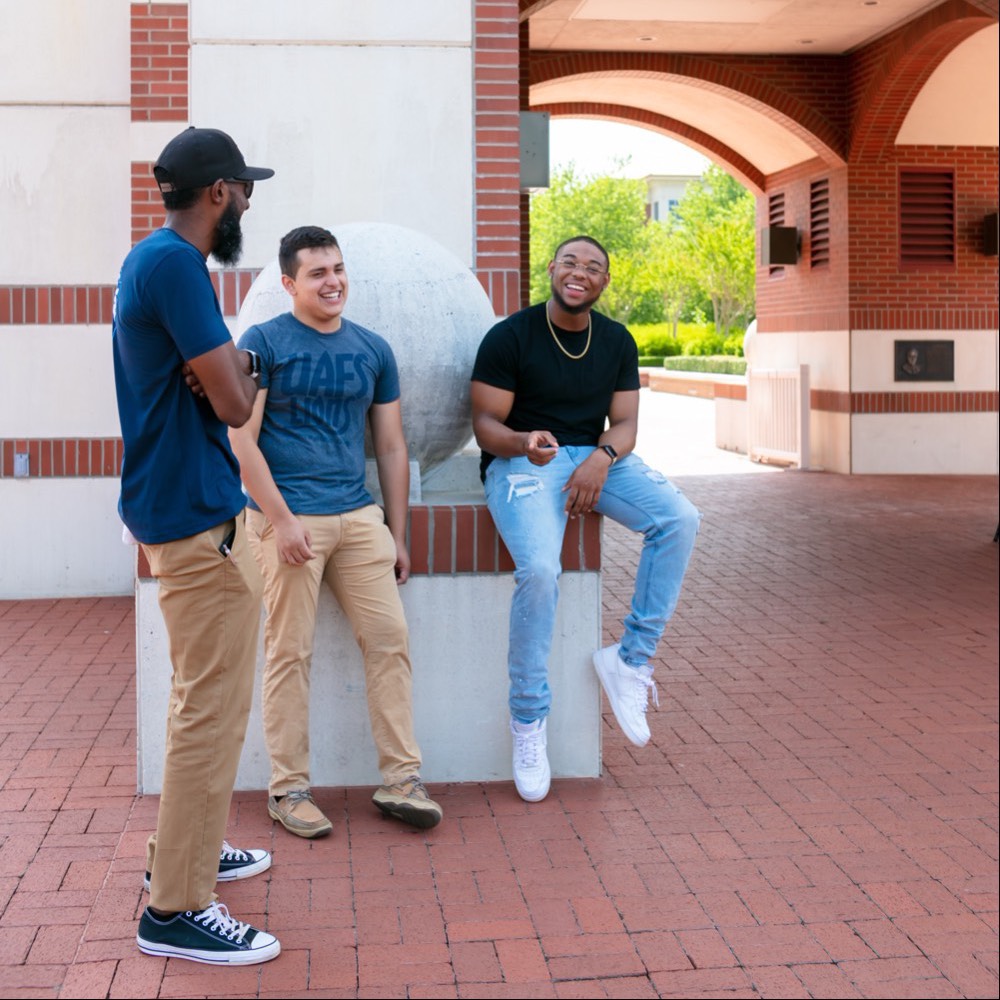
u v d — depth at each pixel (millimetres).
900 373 16609
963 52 15180
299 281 4629
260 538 4754
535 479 5031
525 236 14484
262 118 7652
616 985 3660
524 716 5039
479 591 5188
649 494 5090
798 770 5473
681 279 50469
